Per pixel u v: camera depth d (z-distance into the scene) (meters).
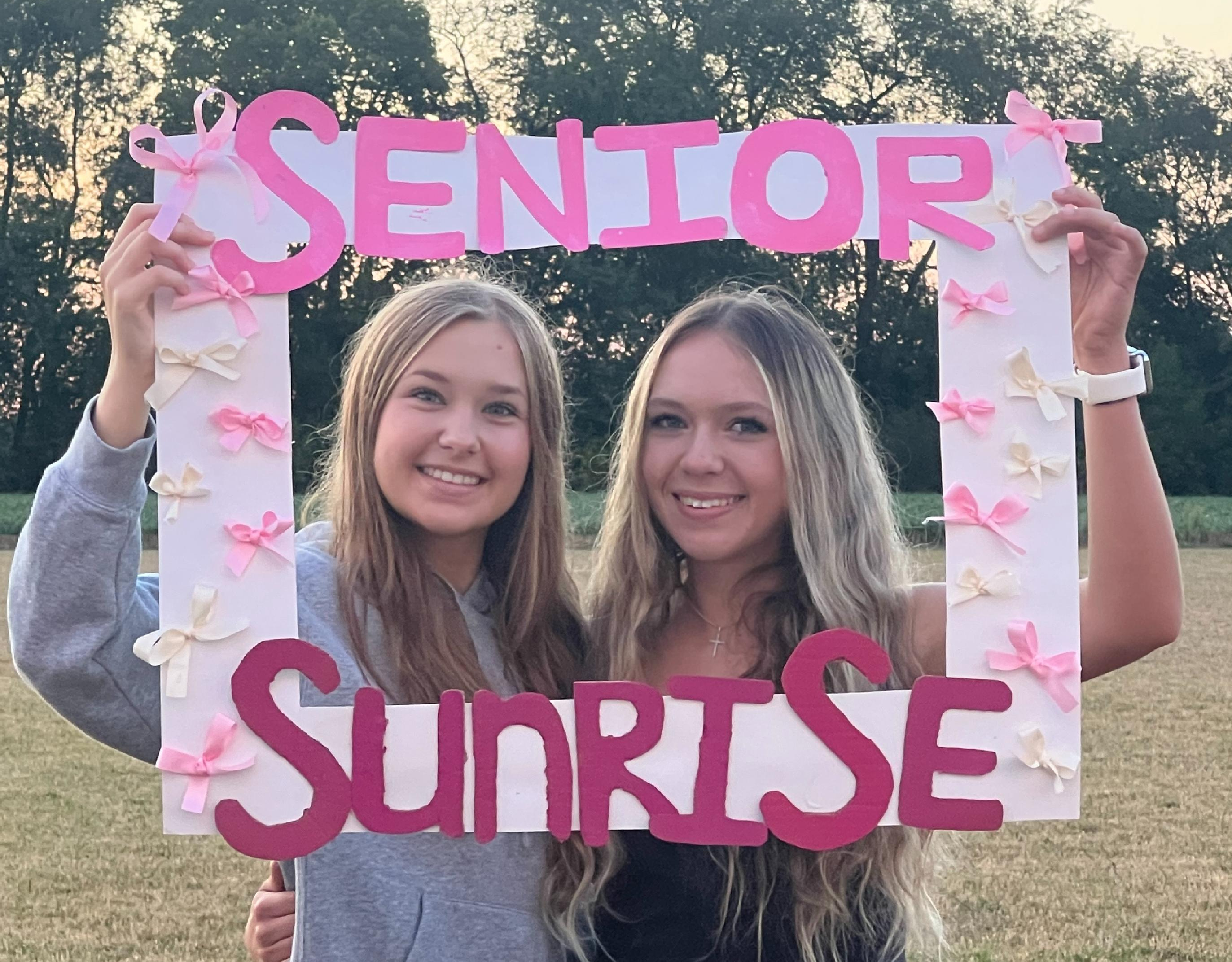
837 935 1.85
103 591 1.69
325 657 1.69
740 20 20.55
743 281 2.14
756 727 1.75
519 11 20.66
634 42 20.34
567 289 12.02
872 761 1.74
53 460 20.33
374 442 1.85
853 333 13.12
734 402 1.89
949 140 1.79
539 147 1.81
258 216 1.73
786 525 1.99
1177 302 19.77
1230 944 4.25
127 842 5.44
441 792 1.71
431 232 1.78
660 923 1.83
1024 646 1.74
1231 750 6.63
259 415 1.70
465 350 1.82
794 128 1.80
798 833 1.73
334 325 11.60
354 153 1.77
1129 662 1.85
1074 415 1.76
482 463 1.81
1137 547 1.78
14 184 24.20
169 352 1.68
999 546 1.76
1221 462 18.25
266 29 20.70
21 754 6.77
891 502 2.10
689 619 2.04
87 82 24.91
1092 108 20.88
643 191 1.81
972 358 1.77
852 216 1.79
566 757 1.73
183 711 1.68
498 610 1.98
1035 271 1.78
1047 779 1.75
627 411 2.05
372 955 1.73
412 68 20.58
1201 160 20.19
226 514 1.70
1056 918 4.50
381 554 1.85
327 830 1.70
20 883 4.93
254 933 1.97
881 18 20.94
